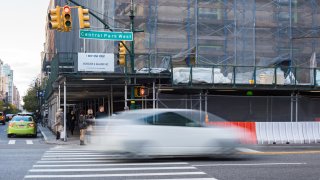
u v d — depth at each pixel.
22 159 14.66
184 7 33.19
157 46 32.62
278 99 27.42
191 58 32.84
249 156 15.44
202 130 14.18
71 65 27.64
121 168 12.35
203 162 13.69
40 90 77.69
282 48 34.31
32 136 30.95
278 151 17.41
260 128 21.66
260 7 34.03
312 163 13.47
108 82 25.98
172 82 24.98
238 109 26.97
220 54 33.25
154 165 12.98
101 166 12.80
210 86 25.44
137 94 23.53
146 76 24.09
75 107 56.72
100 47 37.75
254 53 33.66
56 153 16.78
